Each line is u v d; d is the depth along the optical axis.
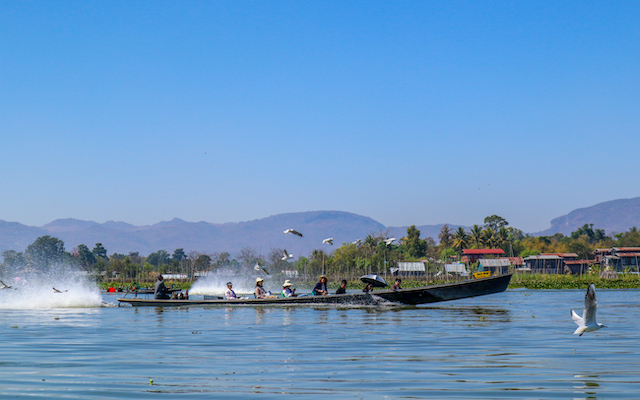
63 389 8.59
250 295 52.34
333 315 21.06
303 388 8.62
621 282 61.88
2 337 14.86
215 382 9.06
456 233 149.50
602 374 9.49
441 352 11.96
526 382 8.92
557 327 16.77
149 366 10.45
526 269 106.56
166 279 99.69
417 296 25.08
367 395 8.17
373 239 123.00
